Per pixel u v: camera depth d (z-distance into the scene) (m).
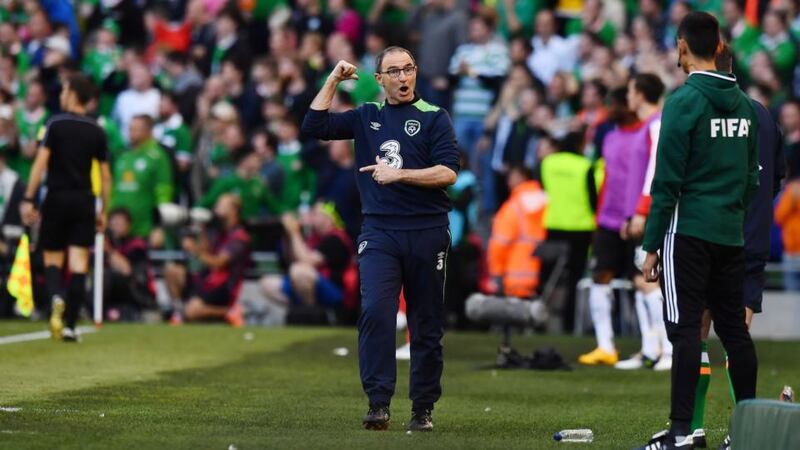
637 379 39.38
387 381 27.22
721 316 25.28
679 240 24.39
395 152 27.25
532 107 64.12
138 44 80.75
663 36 68.19
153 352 43.78
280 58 74.31
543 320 41.94
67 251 47.78
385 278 27.06
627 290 55.72
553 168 53.38
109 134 69.31
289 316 60.00
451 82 68.62
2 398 31.20
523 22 74.38
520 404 33.12
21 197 60.03
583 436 26.47
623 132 44.44
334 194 62.09
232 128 68.00
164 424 27.48
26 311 49.19
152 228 64.56
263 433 26.36
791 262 59.97
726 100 24.50
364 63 71.25
